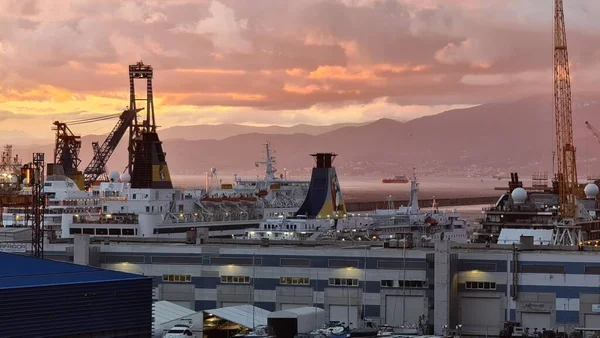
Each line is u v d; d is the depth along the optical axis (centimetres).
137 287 17562
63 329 16800
